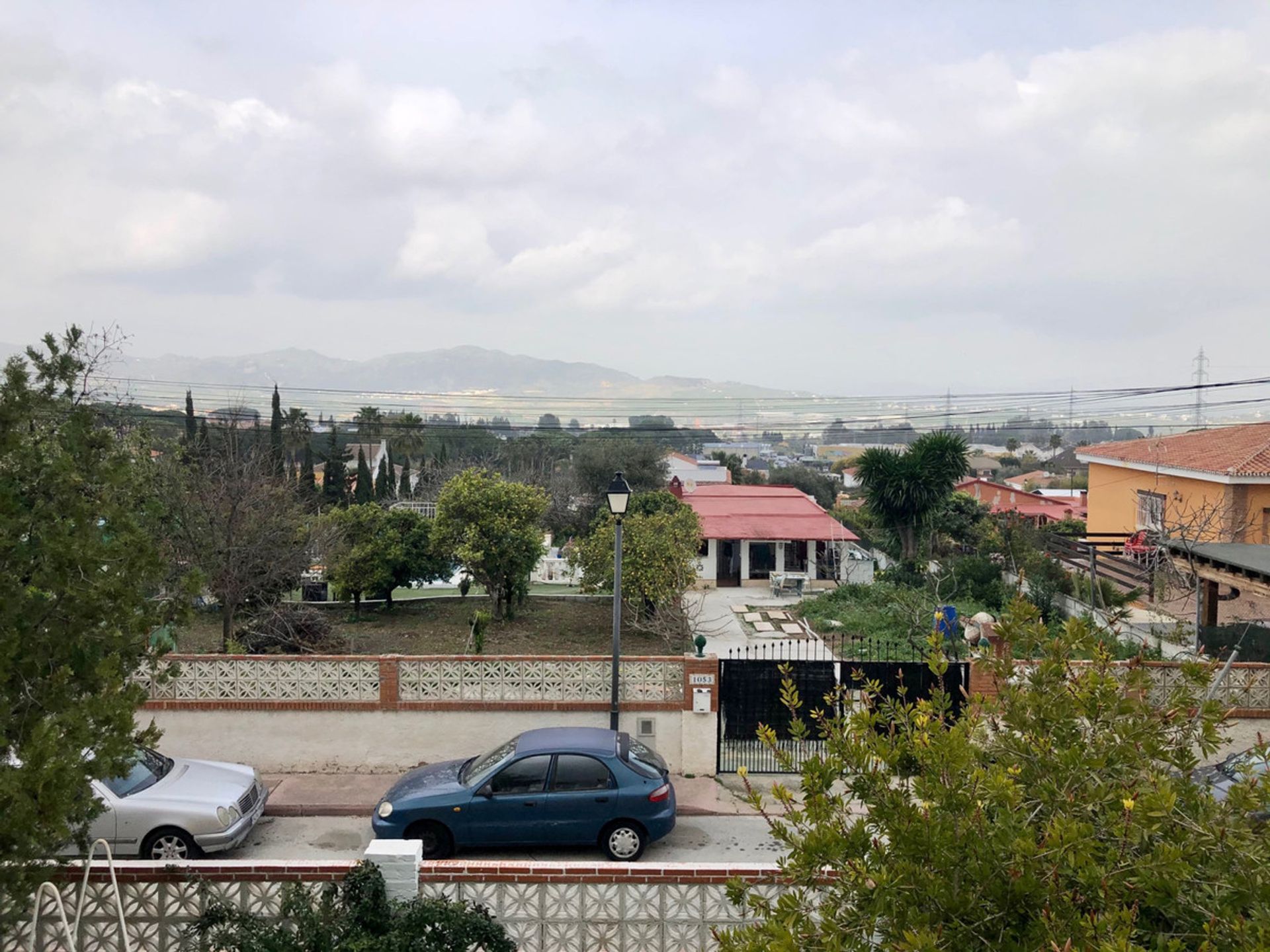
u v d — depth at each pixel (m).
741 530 31.02
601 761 9.59
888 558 34.78
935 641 5.05
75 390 5.88
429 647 20.25
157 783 9.49
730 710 12.15
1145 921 3.94
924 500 33.03
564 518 43.09
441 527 23.31
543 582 32.47
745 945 3.90
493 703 12.05
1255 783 4.12
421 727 12.06
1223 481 23.58
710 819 10.82
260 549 18.33
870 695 5.24
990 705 4.88
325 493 46.22
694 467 59.00
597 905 6.04
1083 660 6.37
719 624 24.45
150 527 13.32
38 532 5.29
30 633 5.11
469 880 6.05
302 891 5.55
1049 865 3.79
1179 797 4.27
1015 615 5.08
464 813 9.38
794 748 12.08
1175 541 19.50
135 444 15.97
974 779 4.13
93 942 5.94
